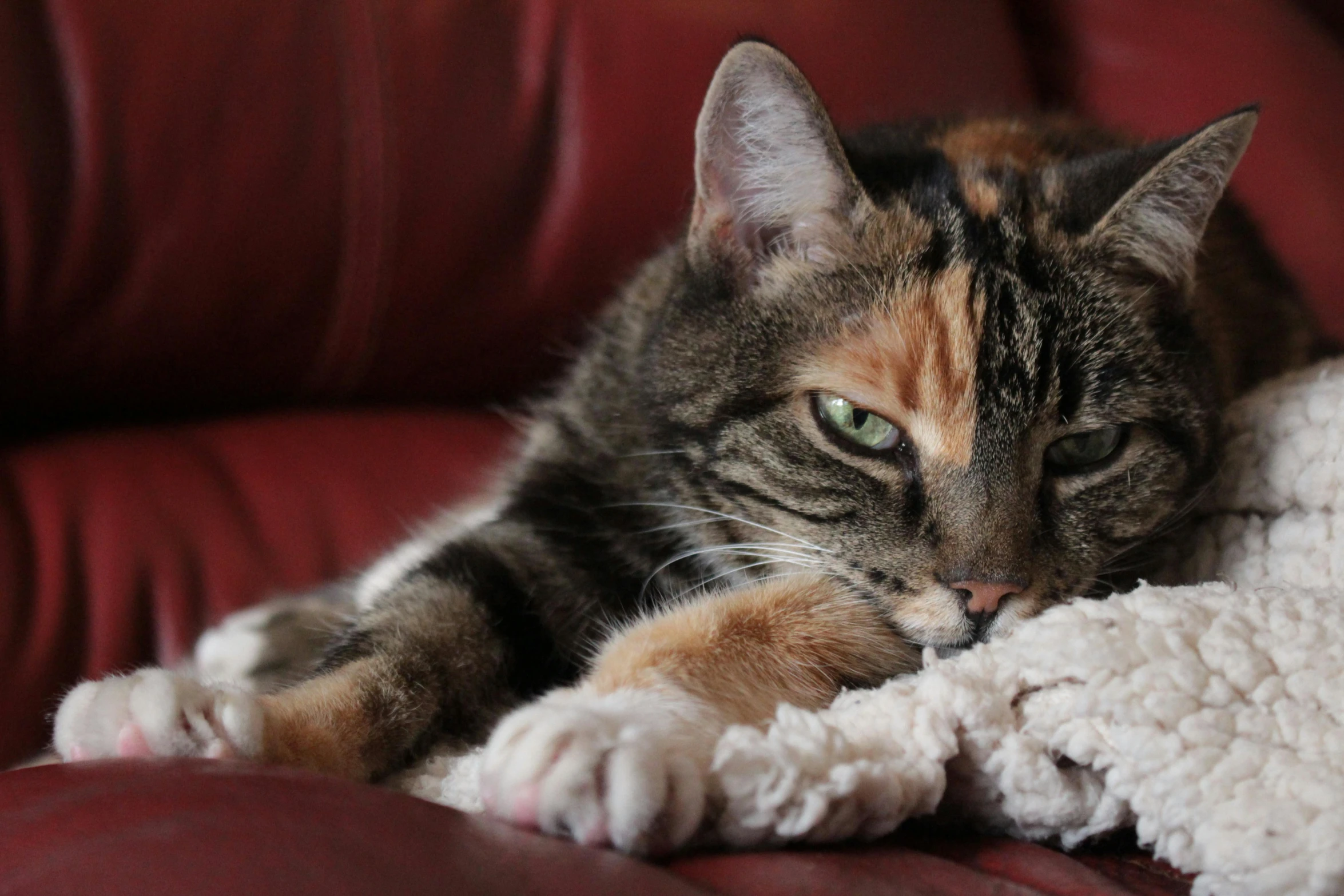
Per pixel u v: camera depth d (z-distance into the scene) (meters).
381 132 0.48
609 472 0.43
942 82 0.54
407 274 0.49
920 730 0.34
